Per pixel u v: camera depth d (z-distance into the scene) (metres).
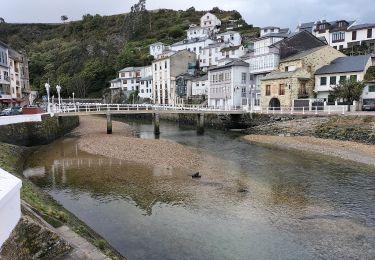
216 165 23.69
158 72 86.81
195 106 60.53
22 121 30.47
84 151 29.08
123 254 10.90
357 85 41.44
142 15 140.75
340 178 20.14
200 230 12.93
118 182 19.12
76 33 151.75
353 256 11.08
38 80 115.19
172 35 123.94
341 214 14.52
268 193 17.33
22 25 160.25
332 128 34.12
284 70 52.91
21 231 6.46
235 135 41.72
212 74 65.38
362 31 67.25
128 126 55.22
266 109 46.53
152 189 17.81
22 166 22.81
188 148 31.47
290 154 27.73
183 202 15.90
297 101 46.50
